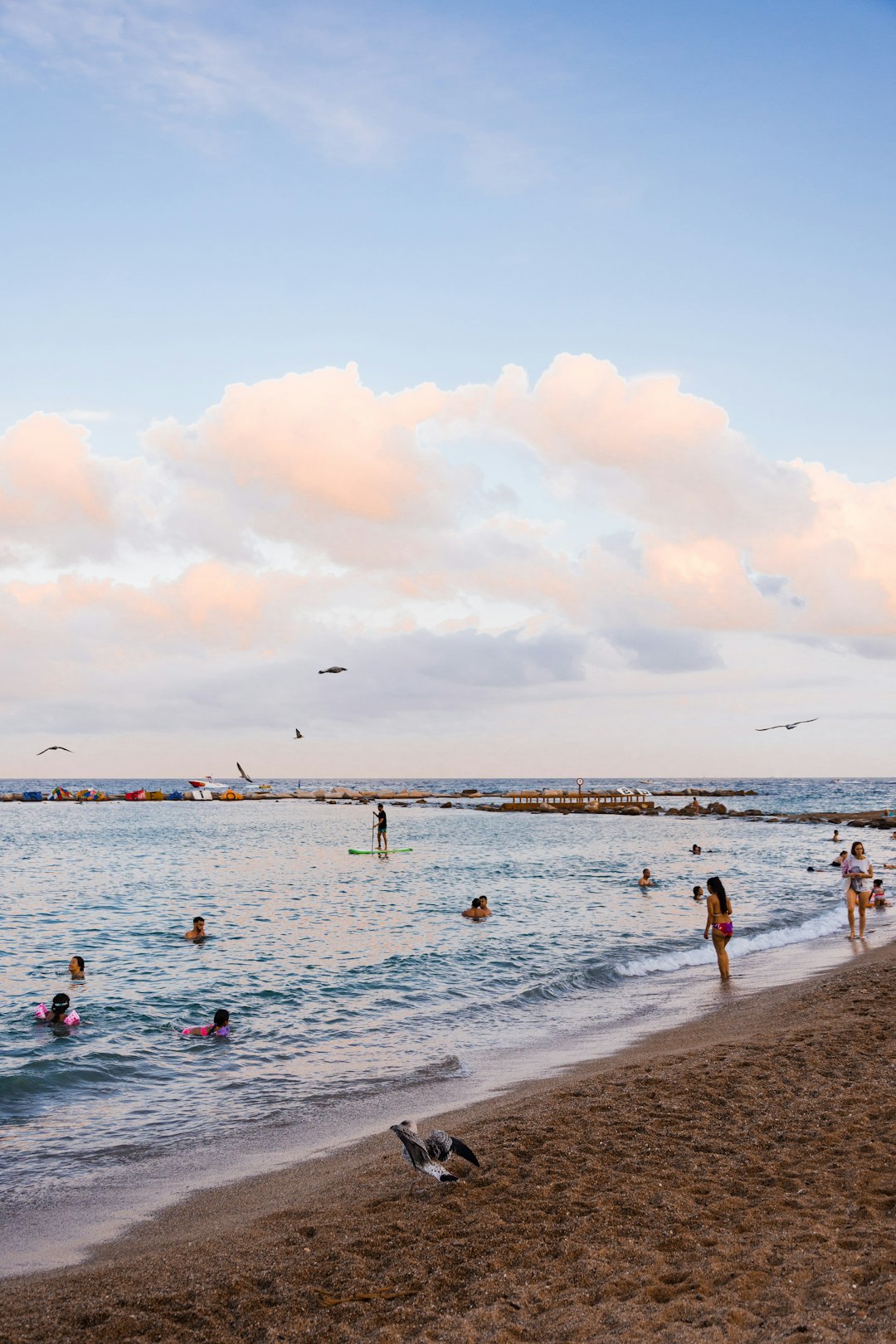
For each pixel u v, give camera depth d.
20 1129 11.36
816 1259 6.10
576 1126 9.69
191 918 30.39
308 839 71.44
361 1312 6.01
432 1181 8.45
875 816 86.25
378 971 21.05
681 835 73.19
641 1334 5.29
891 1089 10.16
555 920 28.84
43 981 20.53
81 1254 7.77
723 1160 8.38
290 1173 9.59
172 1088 12.99
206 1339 5.82
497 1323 5.65
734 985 18.69
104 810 134.62
